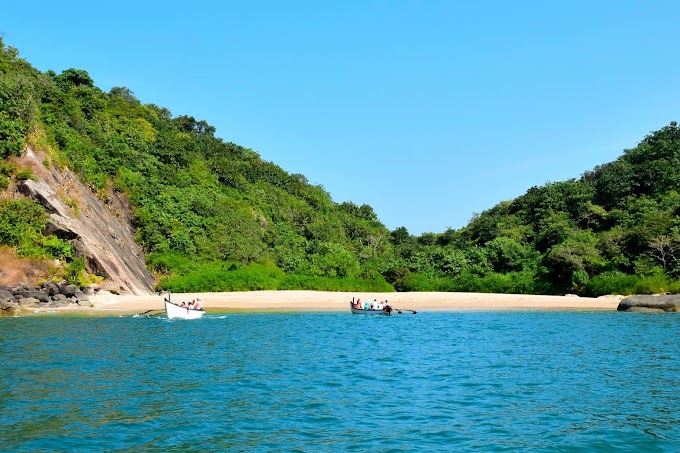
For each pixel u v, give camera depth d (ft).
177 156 276.00
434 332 112.37
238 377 64.80
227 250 225.35
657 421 47.24
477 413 49.85
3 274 146.61
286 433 43.45
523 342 96.63
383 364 74.90
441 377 66.18
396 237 370.32
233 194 281.74
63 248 159.84
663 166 281.13
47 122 213.46
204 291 192.34
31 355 76.18
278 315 146.92
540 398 55.57
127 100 355.36
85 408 49.52
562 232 260.01
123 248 194.49
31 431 42.57
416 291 231.91
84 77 305.12
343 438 42.32
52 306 146.20
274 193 314.14
